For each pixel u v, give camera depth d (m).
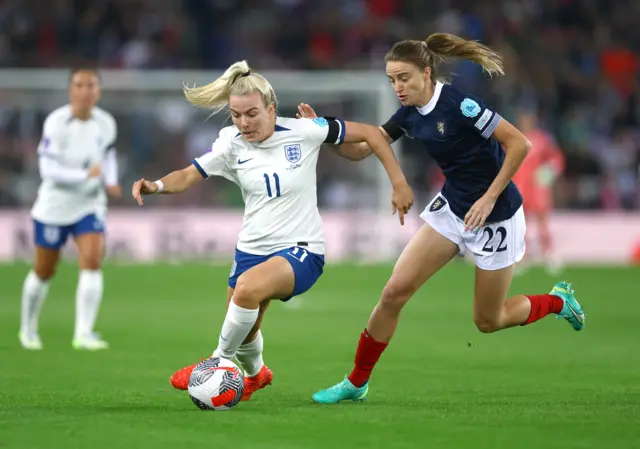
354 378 23.50
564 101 92.62
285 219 22.75
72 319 45.16
